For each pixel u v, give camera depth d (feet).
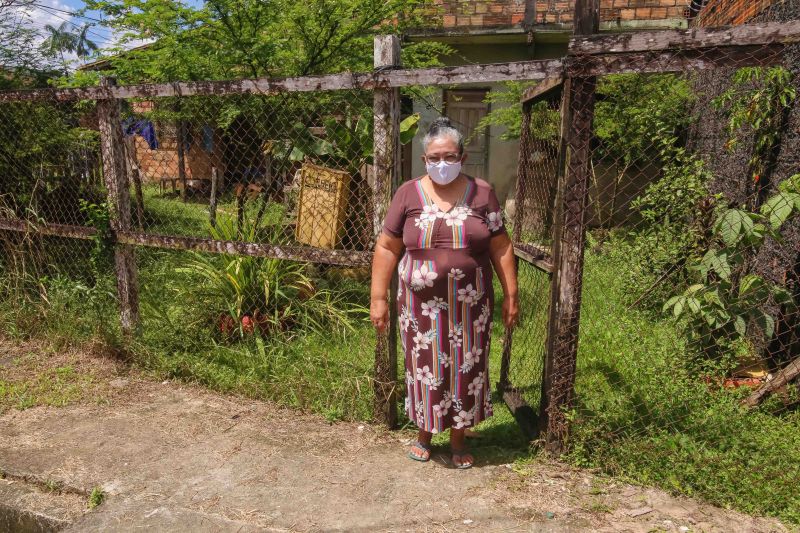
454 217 8.22
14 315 14.55
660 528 7.71
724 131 17.44
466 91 33.04
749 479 8.44
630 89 20.83
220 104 17.02
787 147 12.46
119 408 11.24
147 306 14.29
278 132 16.37
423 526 7.81
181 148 23.79
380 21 18.94
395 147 9.58
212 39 18.16
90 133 18.07
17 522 8.33
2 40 20.20
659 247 16.19
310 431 10.44
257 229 15.44
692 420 9.77
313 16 17.33
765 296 11.80
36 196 16.06
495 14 29.86
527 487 8.63
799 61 11.28
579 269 8.75
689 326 12.01
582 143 8.39
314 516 8.04
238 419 10.87
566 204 8.59
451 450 9.45
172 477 8.96
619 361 12.27
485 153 33.99
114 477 8.95
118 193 12.41
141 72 19.19
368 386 11.06
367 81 9.29
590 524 7.82
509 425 10.68
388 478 8.94
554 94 9.64
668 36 7.67
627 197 25.13
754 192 14.29
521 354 12.59
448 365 8.67
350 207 14.05
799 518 7.78
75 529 7.83
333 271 17.69
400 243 8.84
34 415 10.89
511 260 8.75
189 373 12.51
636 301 15.40
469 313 8.54
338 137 16.10
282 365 12.45
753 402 10.64
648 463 8.96
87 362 13.17
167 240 11.84
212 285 14.64
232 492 8.59
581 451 9.19
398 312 9.80
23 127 16.60
